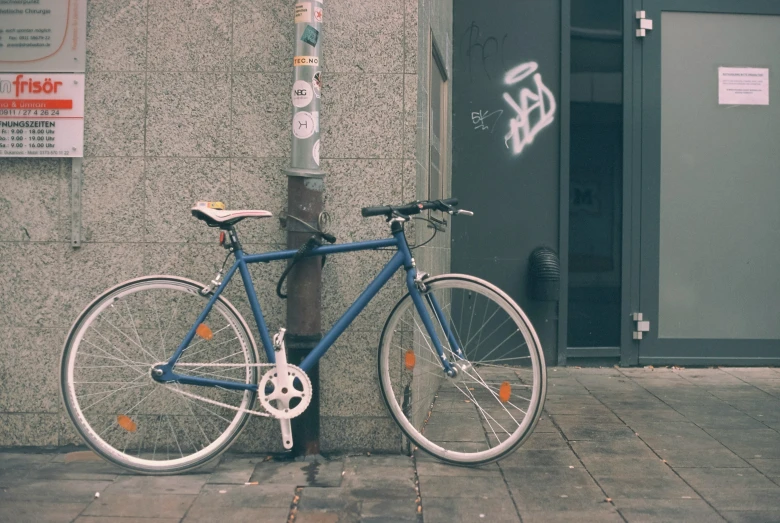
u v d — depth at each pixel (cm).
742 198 592
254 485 330
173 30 374
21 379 378
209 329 352
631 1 586
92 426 376
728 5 587
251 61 373
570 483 336
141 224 375
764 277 593
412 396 371
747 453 380
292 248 356
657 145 588
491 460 351
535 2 589
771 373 571
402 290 371
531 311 592
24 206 377
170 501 312
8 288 377
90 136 375
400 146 369
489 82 592
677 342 591
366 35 369
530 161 592
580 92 589
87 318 349
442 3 516
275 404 353
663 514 303
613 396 498
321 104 369
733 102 591
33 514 297
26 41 374
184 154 374
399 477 341
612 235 591
